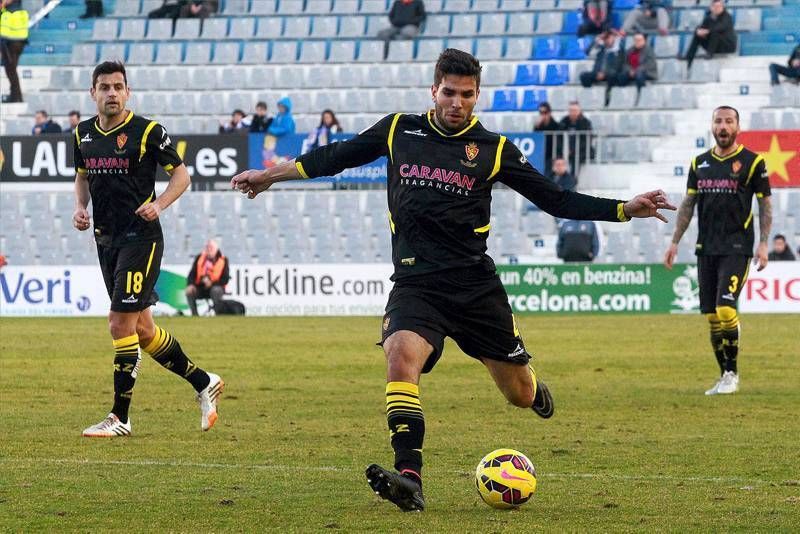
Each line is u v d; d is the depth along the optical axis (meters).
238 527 19.66
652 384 44.09
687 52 103.88
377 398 39.84
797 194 92.44
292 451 28.27
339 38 114.56
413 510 20.95
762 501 22.00
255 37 115.50
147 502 21.84
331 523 19.92
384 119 22.73
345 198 97.06
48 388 42.81
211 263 86.25
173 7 116.62
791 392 41.34
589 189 96.69
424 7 112.94
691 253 93.00
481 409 36.62
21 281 87.25
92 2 118.62
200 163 91.19
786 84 101.88
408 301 21.86
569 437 30.66
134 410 36.47
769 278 82.62
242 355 56.03
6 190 98.69
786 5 108.19
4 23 109.19
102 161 30.08
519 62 107.38
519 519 20.28
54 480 24.19
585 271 84.88
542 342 62.25
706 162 41.09
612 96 102.38
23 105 109.12
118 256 30.53
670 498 22.33
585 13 106.31
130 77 111.62
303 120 103.12
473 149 22.06
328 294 86.00
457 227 21.97
